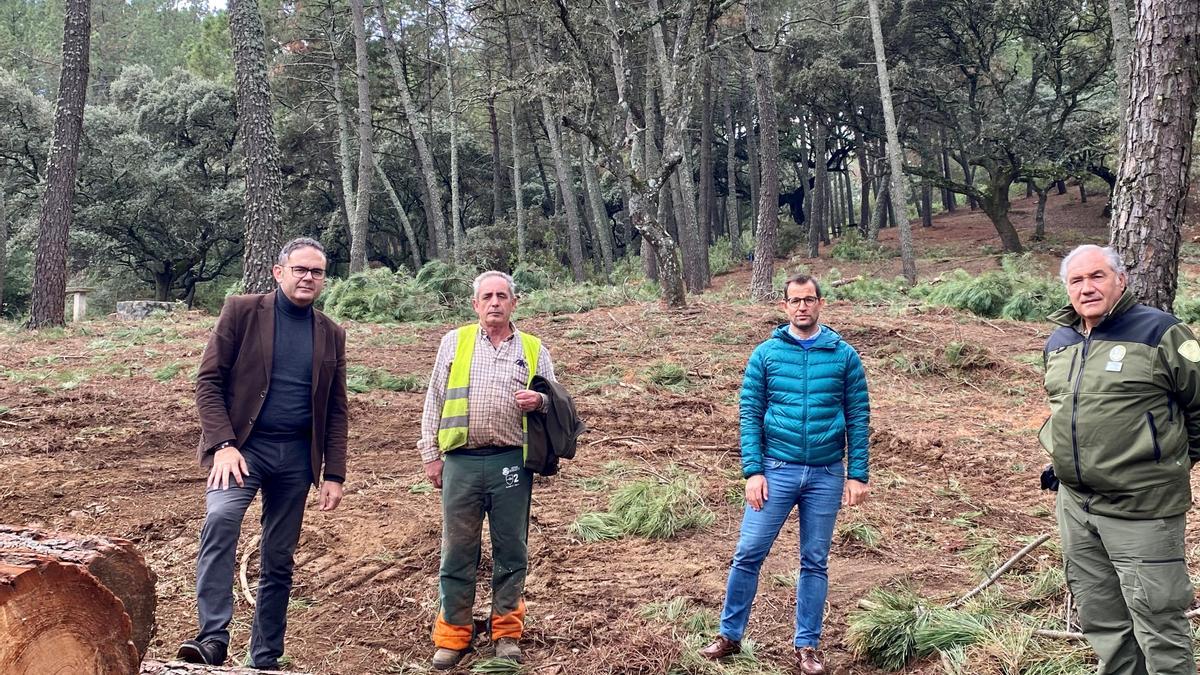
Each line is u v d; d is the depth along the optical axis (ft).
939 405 29.94
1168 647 9.32
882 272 96.27
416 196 131.85
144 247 110.73
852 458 12.34
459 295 55.88
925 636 12.58
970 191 101.04
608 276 99.40
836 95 101.65
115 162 104.53
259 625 11.87
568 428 12.82
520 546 12.75
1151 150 14.83
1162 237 14.83
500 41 97.81
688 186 80.84
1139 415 9.42
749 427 12.53
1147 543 9.40
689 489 19.76
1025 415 28.17
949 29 97.45
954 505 19.54
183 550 17.24
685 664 12.37
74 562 7.57
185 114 114.83
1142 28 14.98
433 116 127.85
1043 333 40.47
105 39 167.63
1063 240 103.81
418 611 14.62
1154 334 9.46
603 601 14.76
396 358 39.06
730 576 12.53
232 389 11.72
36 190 99.25
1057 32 92.48
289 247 12.18
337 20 100.01
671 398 30.94
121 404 29.96
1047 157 97.91
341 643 13.52
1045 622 12.84
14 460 23.15
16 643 5.90
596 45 49.62
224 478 11.15
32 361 38.58
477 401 12.41
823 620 13.84
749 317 45.34
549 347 40.57
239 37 47.19
